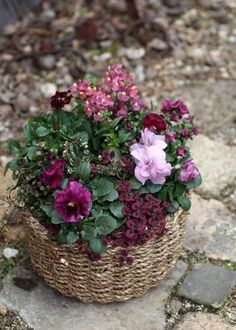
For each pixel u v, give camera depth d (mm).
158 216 1411
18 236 1680
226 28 2316
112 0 2387
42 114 1565
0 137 1951
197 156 1857
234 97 2053
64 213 1368
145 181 1434
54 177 1393
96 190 1406
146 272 1479
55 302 1550
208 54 2215
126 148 1473
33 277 1602
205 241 1666
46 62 2166
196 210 1733
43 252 1485
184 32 2291
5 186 1761
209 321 1506
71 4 2395
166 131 1476
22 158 1476
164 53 2213
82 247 1405
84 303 1545
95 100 1473
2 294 1570
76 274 1467
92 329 1498
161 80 2125
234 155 1864
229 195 1772
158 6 2383
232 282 1581
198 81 2119
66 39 2254
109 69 1520
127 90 1504
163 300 1547
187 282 1579
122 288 1486
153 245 1447
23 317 1528
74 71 2152
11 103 2053
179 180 1433
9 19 2328
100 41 2256
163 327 1500
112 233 1403
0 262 1634
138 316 1517
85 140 1481
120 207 1406
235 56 2211
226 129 1950
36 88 2107
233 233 1686
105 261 1432
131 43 2246
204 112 2006
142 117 1521
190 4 2391
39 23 2338
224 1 2395
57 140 1479
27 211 1460
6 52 2227
